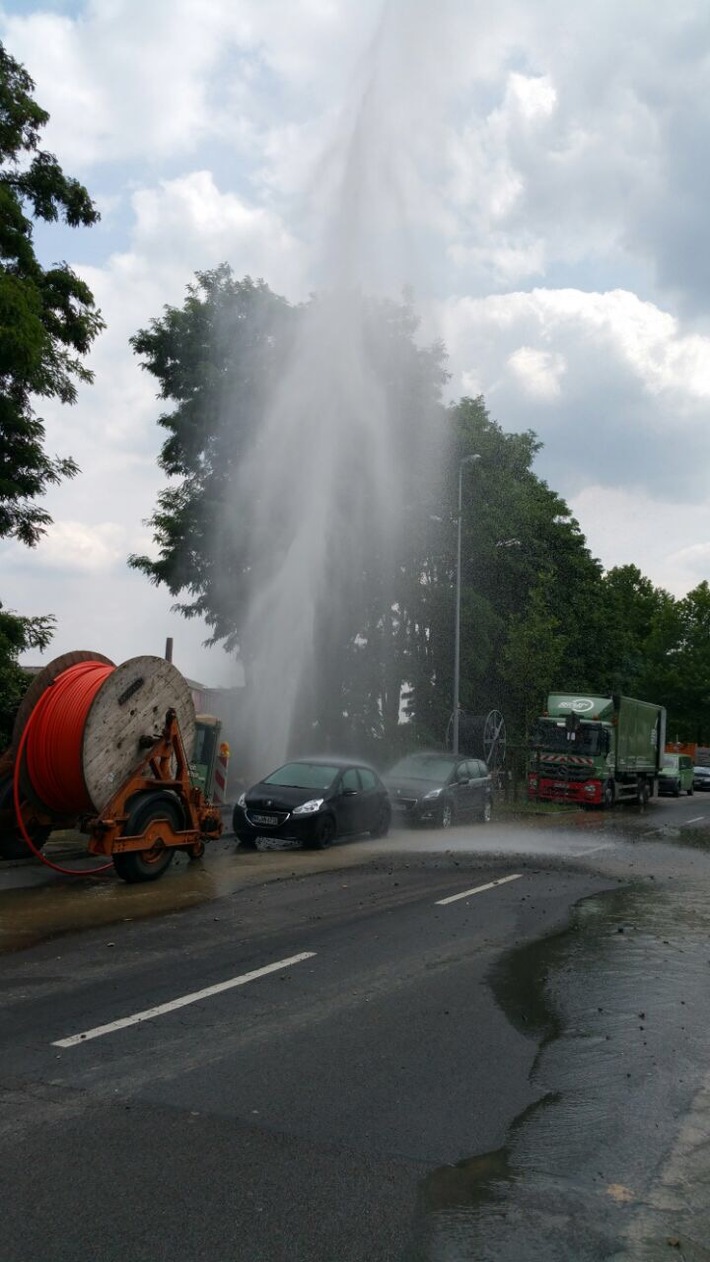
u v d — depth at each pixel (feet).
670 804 121.39
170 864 45.11
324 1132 15.80
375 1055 19.70
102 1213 12.98
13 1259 11.84
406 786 68.13
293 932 31.35
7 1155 14.65
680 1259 12.19
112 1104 16.72
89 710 39.14
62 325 54.39
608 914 36.40
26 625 55.62
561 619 150.30
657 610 231.91
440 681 117.60
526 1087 18.12
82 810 41.78
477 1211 13.28
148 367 99.66
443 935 31.60
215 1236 12.46
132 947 28.50
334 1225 12.80
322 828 52.49
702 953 29.94
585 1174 14.49
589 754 99.14
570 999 24.31
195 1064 18.83
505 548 127.03
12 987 23.89
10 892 37.32
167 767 42.39
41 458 52.65
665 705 219.20
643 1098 17.66
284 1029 21.24
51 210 55.83
